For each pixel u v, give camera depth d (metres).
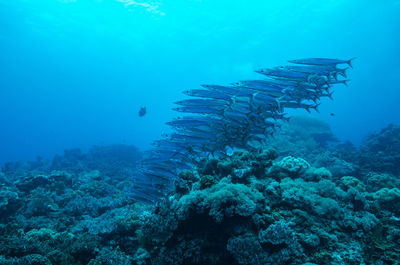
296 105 9.88
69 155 31.66
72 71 94.44
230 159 10.65
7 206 12.50
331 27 54.25
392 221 8.20
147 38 64.69
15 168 30.64
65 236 9.24
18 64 84.62
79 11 52.19
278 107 9.17
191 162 8.70
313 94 9.77
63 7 50.44
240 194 7.23
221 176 10.03
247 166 9.95
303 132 27.62
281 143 23.52
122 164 28.64
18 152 119.88
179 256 6.77
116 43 68.94
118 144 34.84
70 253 7.98
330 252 6.78
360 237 7.39
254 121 9.10
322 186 9.01
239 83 9.55
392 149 19.78
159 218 7.62
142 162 8.69
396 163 17.25
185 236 7.12
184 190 8.97
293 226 7.40
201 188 8.24
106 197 14.19
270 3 46.03
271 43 59.97
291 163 10.26
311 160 20.78
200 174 10.84
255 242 6.54
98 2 48.97
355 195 8.69
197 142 8.80
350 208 8.48
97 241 8.80
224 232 7.02
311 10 47.94
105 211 13.06
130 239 9.09
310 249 6.84
